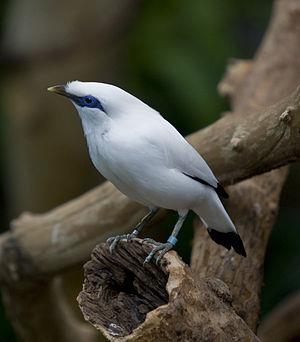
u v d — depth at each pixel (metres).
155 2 15.77
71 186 15.70
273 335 12.06
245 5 16.44
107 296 7.45
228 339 7.02
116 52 15.77
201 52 15.59
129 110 7.70
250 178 9.50
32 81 15.54
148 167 7.59
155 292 7.37
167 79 15.38
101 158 7.73
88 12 15.38
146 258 7.33
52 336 12.03
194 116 15.23
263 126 8.54
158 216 10.08
